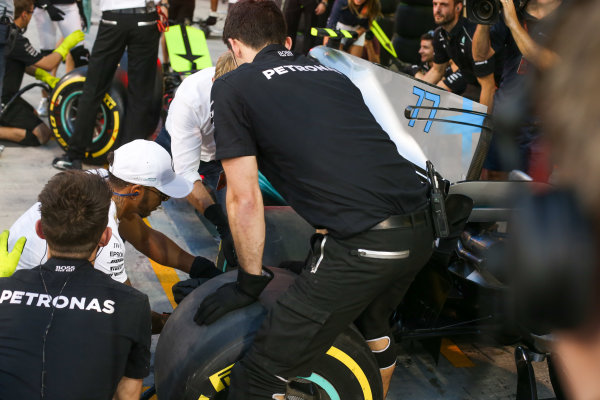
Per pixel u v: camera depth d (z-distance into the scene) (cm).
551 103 25
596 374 28
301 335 169
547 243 29
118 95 438
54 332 145
